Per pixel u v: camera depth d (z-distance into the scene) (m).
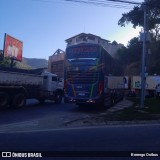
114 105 25.77
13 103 20.81
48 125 14.24
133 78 44.03
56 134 11.65
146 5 23.14
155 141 10.45
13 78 21.08
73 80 20.73
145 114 18.62
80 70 20.59
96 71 20.33
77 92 20.58
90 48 20.55
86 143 9.84
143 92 22.41
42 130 12.70
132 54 64.62
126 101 30.58
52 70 67.69
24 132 12.05
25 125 14.02
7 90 20.44
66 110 21.31
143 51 22.50
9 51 33.81
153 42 53.16
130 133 12.18
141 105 22.33
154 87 38.91
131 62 65.06
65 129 13.09
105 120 15.77
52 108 22.44
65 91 20.94
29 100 29.84
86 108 23.11
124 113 18.80
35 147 9.09
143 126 14.59
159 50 52.72
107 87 21.88
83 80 20.52
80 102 20.52
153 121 16.33
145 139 10.81
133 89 43.53
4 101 19.97
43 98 25.27
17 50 36.03
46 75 25.86
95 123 14.94
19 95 21.36
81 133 11.98
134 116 17.50
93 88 20.30
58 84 27.11
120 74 29.53
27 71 23.88
